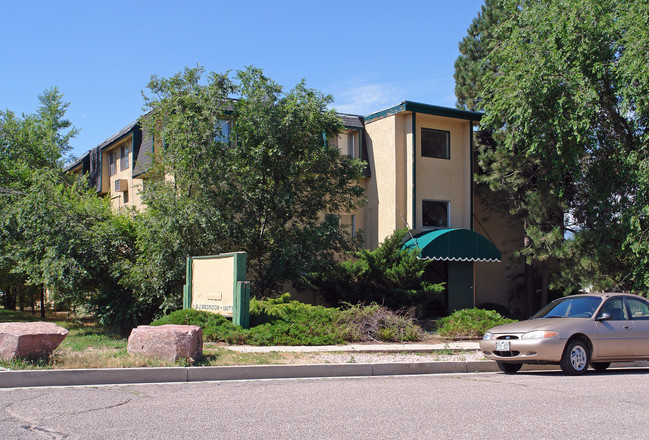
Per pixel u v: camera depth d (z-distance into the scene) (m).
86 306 17.98
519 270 26.44
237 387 8.98
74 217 17.16
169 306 16.62
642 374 10.90
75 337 15.99
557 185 21.19
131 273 16.38
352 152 23.78
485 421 6.60
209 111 17.42
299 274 17.73
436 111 22.59
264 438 5.85
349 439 5.82
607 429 6.25
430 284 21.05
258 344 12.95
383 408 7.34
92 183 31.84
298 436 5.93
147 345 10.26
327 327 14.31
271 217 18.23
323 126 18.34
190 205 16.47
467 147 23.58
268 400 7.86
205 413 6.99
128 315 16.72
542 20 18.41
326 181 18.86
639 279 18.12
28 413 6.90
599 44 17.58
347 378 10.17
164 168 18.16
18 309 33.50
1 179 23.25
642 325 11.23
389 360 11.41
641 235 17.14
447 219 23.28
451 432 6.10
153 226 16.42
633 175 17.33
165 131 17.62
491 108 20.00
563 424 6.46
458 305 22.30
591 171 18.83
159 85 17.69
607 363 11.82
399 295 18.92
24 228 17.06
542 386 9.17
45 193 16.95
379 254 19.47
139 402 7.63
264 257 18.53
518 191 23.45
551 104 18.34
